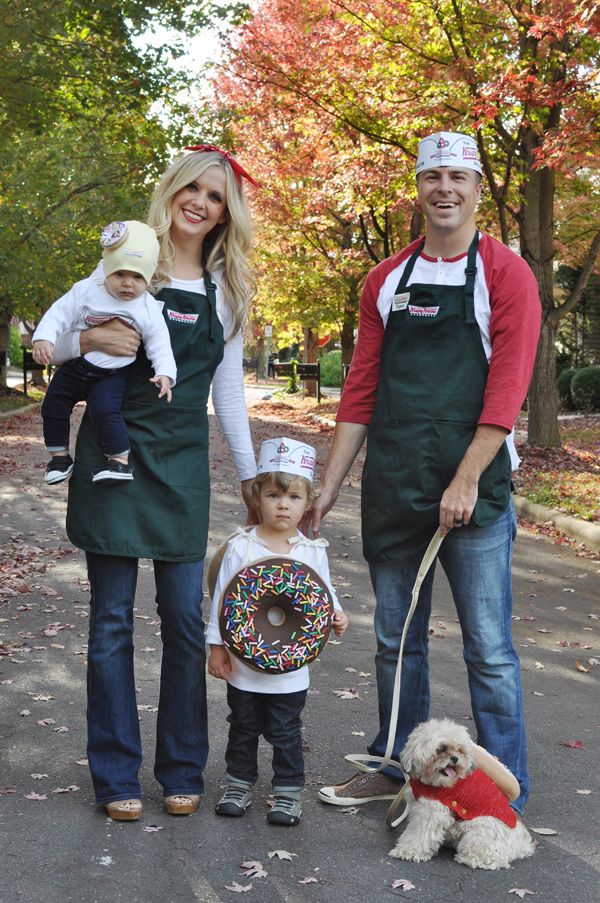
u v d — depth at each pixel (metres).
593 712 5.11
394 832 3.54
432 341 3.62
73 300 3.63
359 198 18.59
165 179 3.76
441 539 3.57
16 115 14.98
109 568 3.63
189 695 3.65
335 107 16.34
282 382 57.75
